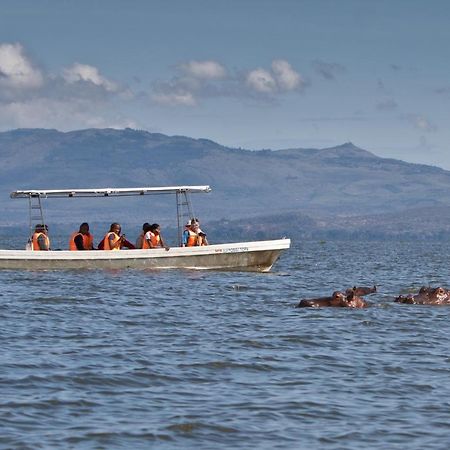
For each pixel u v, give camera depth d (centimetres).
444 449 5206
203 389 6450
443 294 11162
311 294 12481
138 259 15512
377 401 6197
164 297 11775
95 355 7494
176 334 8688
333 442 5312
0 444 5122
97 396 6181
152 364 7181
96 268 15462
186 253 15600
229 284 13675
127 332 8769
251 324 9381
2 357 7288
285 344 8212
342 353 7819
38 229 15838
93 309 10425
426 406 6084
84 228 15750
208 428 5522
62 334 8569
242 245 15750
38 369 6881
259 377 6850
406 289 13988
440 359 7656
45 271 15188
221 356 7562
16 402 5931
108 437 5303
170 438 5328
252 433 5456
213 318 9825
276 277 15500
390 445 5272
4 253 15488
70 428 5450
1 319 9475
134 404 6012
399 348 8125
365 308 10700
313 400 6175
